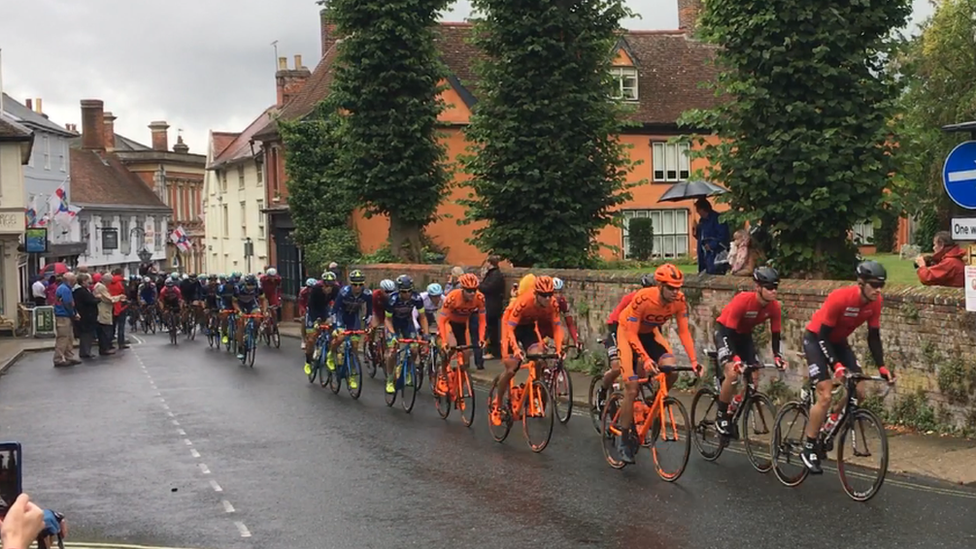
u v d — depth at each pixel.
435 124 25.38
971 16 35.25
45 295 33.09
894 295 10.64
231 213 48.84
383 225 32.81
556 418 12.29
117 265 61.47
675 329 14.43
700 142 14.25
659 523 7.46
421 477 9.35
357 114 24.91
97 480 9.59
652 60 37.16
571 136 20.47
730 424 9.41
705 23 14.31
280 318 37.00
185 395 15.73
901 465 8.94
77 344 29.00
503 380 10.98
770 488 8.48
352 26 24.47
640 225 35.47
